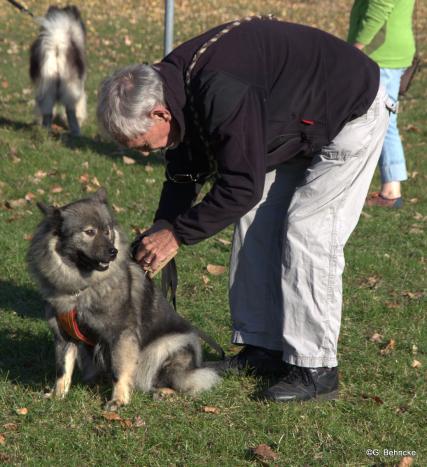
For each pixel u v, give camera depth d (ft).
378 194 26.61
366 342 16.30
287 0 85.56
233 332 14.70
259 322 14.43
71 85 32.04
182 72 10.98
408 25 25.02
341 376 14.70
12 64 45.85
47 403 13.07
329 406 13.41
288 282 13.07
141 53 53.42
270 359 14.58
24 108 36.04
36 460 11.34
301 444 12.14
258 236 14.03
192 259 20.71
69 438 12.04
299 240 12.83
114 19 64.75
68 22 31.81
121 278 13.02
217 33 11.27
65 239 12.80
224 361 14.79
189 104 10.92
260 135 11.06
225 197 11.25
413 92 46.65
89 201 13.64
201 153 12.05
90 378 14.32
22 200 23.97
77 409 12.90
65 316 12.98
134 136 10.88
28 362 14.90
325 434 12.46
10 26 57.47
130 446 11.78
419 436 12.55
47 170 27.20
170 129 11.11
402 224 24.88
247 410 13.16
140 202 24.98
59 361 13.48
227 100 10.69
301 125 11.78
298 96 11.54
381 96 12.51
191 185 13.15
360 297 18.84
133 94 10.63
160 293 14.03
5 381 13.83
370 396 13.82
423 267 21.22
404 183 29.30
